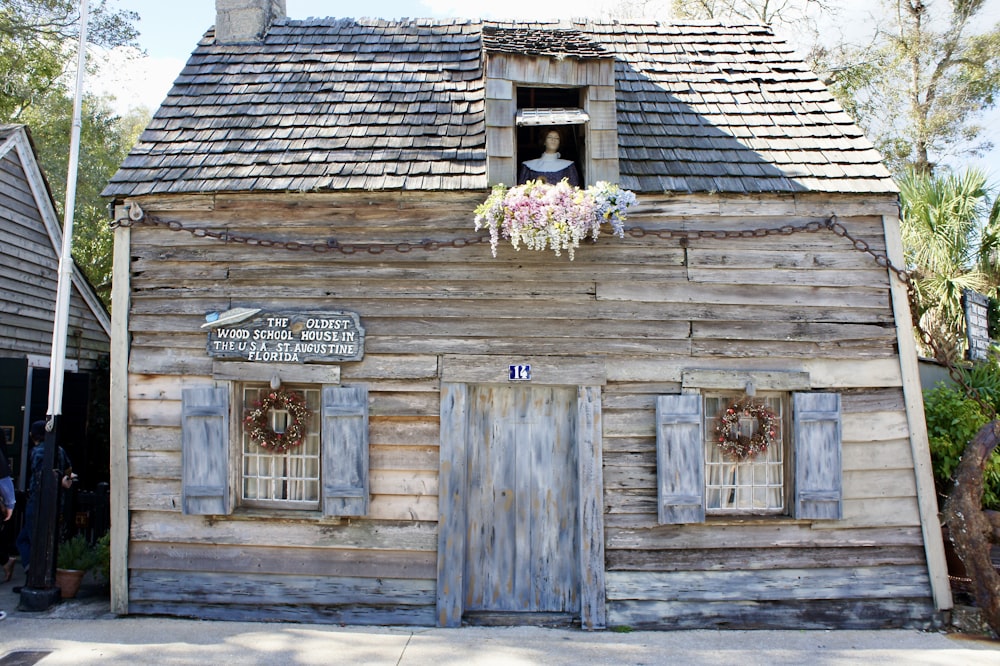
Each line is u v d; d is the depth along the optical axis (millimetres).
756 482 6594
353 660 5371
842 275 6621
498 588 6438
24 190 10859
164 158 6855
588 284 6543
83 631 5957
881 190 6551
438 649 5629
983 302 10500
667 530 6371
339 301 6566
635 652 5617
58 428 6695
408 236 6590
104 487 7684
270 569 6391
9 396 9195
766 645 5832
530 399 6598
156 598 6422
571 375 6453
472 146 6926
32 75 19125
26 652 5449
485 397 6586
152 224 6609
